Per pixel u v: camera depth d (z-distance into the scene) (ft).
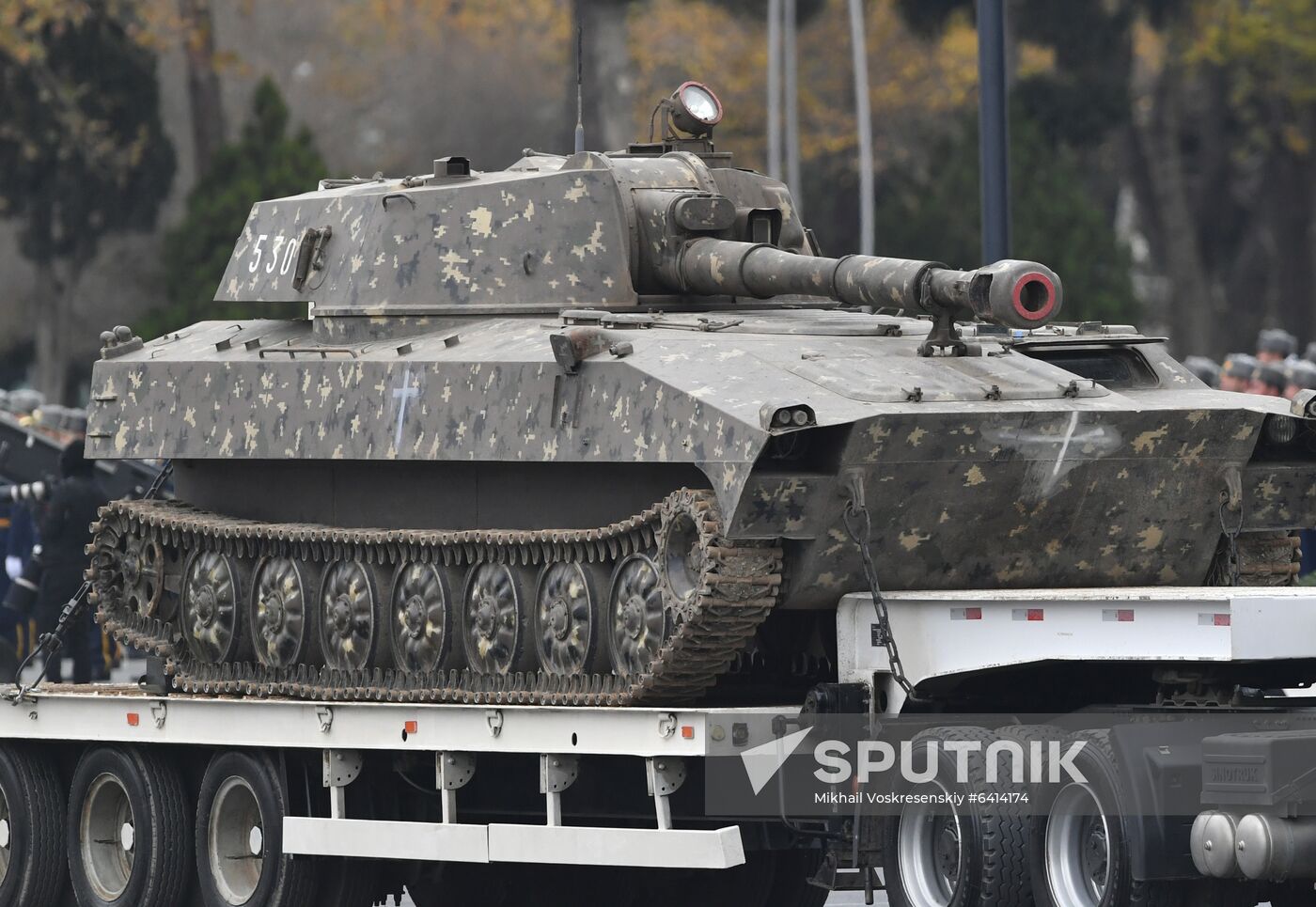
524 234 194.39
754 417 162.20
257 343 201.36
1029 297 163.02
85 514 295.28
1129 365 184.85
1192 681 161.79
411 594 188.65
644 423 169.17
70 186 589.73
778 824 180.24
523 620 181.27
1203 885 157.58
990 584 177.06
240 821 201.98
